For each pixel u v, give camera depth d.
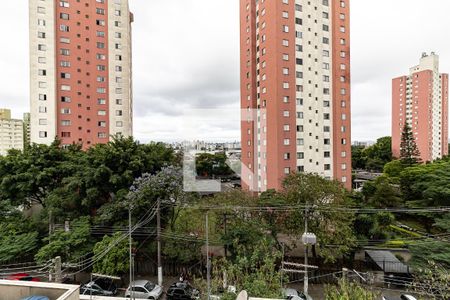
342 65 31.67
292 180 16.66
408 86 72.19
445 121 70.88
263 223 14.60
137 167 16.81
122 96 40.94
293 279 16.00
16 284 5.21
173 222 16.31
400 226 23.81
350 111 32.22
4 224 16.58
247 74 31.28
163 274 16.88
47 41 35.34
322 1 30.95
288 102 28.30
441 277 9.35
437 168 23.23
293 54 28.69
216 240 14.52
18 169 18.48
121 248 14.32
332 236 14.80
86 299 8.89
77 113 37.94
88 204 16.20
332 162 31.39
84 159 17.98
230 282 8.95
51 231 15.80
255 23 30.80
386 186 23.75
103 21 39.50
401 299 13.11
